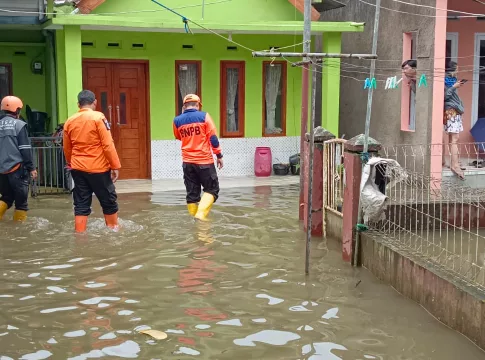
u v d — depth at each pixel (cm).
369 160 670
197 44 1312
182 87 1321
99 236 771
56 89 1256
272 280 618
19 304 543
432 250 685
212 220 875
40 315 518
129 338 473
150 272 634
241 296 570
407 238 712
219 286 596
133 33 1259
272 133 1406
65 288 584
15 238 760
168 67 1295
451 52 1270
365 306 553
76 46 1088
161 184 1227
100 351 450
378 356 449
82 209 789
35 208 948
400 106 1179
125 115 1284
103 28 1162
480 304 465
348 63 1375
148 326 497
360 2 1321
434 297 530
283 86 1398
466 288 492
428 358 447
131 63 1274
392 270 607
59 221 855
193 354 447
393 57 1198
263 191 1149
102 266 651
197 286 594
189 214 913
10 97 842
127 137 1291
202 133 887
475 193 914
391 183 696
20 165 831
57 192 1080
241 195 1102
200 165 887
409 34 1166
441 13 1061
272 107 1407
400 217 741
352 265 681
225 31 1198
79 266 650
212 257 691
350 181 684
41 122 1313
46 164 1131
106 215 804
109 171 793
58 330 488
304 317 522
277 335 483
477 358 448
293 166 1376
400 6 1166
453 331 498
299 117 1417
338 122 1302
